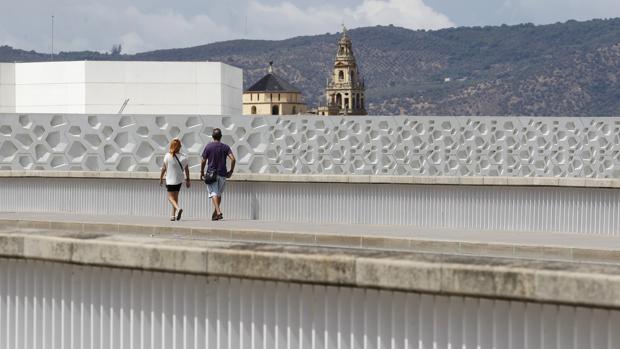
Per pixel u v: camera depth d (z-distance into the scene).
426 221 29.30
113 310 9.29
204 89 64.06
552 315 7.43
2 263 10.04
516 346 7.56
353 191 30.05
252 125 49.34
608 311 7.23
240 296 8.61
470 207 28.86
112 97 62.94
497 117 54.78
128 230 27.23
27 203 35.00
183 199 31.80
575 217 27.70
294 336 8.38
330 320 8.22
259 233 25.22
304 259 8.16
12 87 63.59
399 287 7.78
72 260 9.36
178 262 8.73
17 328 9.95
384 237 23.52
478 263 7.61
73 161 45.41
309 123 50.69
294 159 50.12
